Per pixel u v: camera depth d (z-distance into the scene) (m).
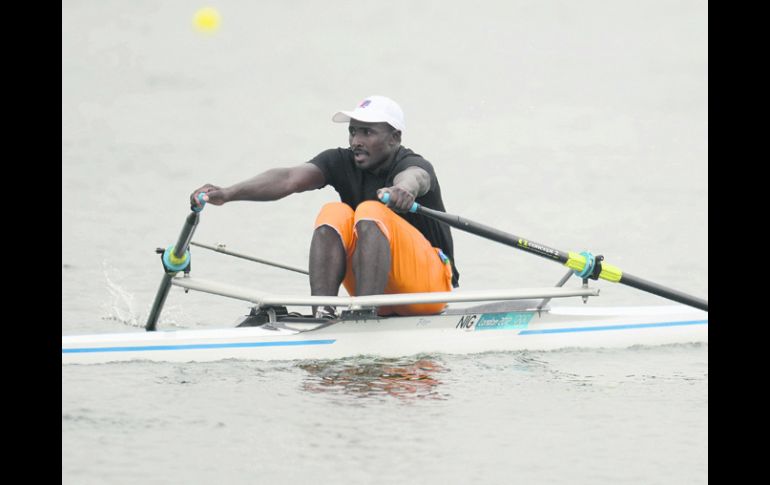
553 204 49.25
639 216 47.50
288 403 23.03
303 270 32.06
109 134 59.19
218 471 19.45
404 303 26.38
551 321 29.31
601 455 20.53
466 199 49.84
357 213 27.30
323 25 82.38
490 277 39.19
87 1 87.19
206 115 63.66
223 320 32.47
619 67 75.25
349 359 27.03
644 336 30.00
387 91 68.88
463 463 19.98
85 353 25.78
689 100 68.56
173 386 24.09
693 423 22.41
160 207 47.41
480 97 68.25
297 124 62.12
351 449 20.52
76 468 19.47
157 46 77.94
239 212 46.97
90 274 37.44
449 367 26.58
